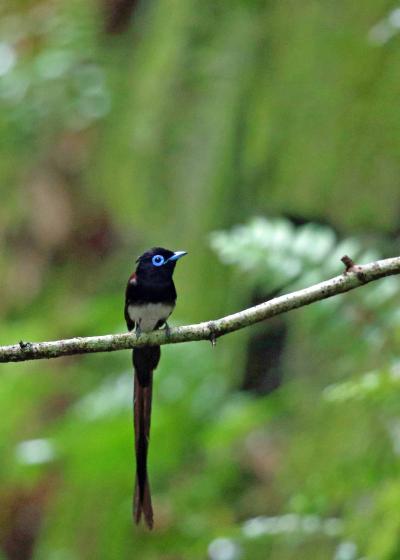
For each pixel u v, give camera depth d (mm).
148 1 15156
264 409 11484
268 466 11641
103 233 15469
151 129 13570
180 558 11547
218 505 11594
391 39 11562
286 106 12172
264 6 12797
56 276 15516
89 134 15359
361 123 11727
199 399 12180
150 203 13648
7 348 6699
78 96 15320
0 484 13547
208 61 13086
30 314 15438
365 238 11922
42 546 12180
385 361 9914
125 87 14898
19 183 15711
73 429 12047
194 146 13148
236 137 12688
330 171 11961
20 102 15656
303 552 10297
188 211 13102
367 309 10016
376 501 9500
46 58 15633
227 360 12391
